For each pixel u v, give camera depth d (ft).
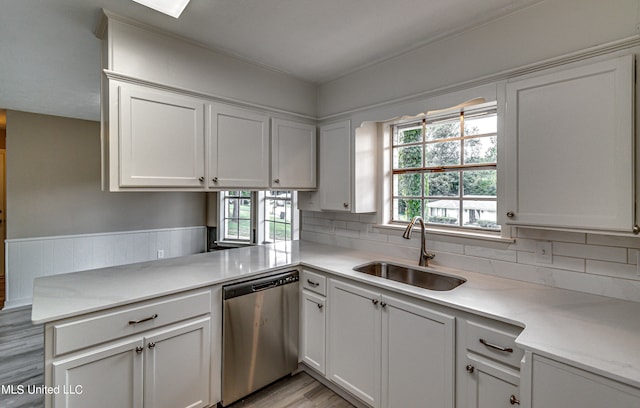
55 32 6.49
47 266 13.05
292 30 6.56
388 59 7.84
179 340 5.74
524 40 5.61
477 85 6.16
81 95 10.61
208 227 17.95
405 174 8.48
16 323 10.82
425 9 5.79
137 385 5.23
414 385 5.41
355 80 8.64
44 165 13.02
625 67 4.25
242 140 7.84
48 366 4.42
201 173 7.04
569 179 4.74
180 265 7.29
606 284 5.07
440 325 5.04
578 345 3.57
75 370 4.61
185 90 6.82
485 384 4.55
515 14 5.72
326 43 7.13
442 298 5.05
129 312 5.12
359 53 7.59
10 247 12.25
